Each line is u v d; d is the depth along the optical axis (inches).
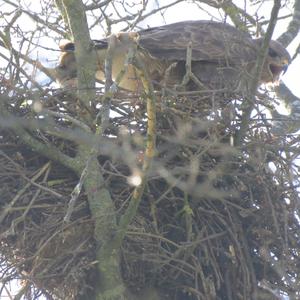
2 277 385.1
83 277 384.2
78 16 434.6
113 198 401.4
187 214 393.4
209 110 417.7
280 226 410.0
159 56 479.2
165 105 404.8
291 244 413.7
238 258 401.1
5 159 401.1
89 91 415.2
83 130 395.2
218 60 479.2
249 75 422.9
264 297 405.1
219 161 411.8
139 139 392.5
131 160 362.6
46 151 400.2
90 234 388.5
